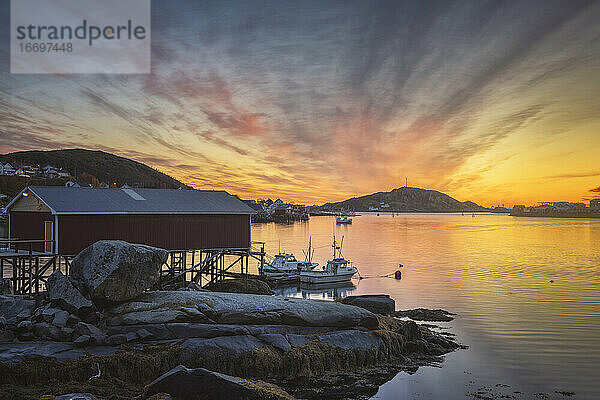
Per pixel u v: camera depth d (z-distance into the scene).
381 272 54.94
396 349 22.42
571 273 52.75
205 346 18.81
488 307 33.78
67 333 18.20
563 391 18.53
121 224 32.56
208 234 37.22
